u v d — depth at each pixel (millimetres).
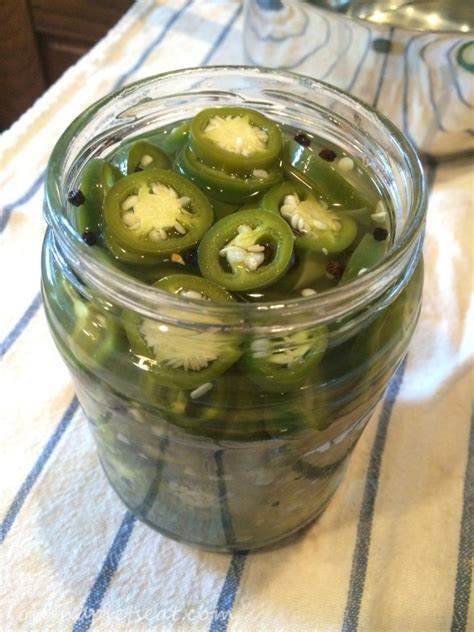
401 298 133
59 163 128
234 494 145
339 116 152
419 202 122
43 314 198
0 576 154
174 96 155
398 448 177
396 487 171
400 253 114
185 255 127
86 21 299
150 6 294
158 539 164
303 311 108
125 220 127
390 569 157
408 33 214
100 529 164
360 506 168
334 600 154
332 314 112
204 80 156
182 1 297
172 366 115
